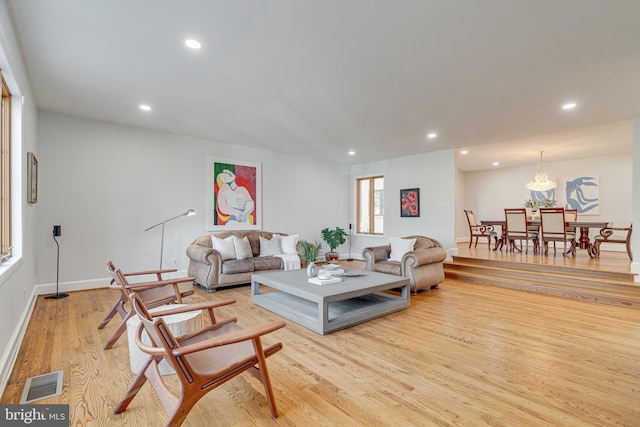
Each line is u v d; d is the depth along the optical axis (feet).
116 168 15.40
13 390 6.46
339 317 10.35
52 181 13.80
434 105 12.57
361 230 26.66
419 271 14.65
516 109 12.94
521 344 8.93
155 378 5.35
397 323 10.73
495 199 29.76
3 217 8.85
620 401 6.19
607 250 23.68
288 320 11.05
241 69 9.65
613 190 23.47
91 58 9.04
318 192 24.35
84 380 6.87
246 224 20.07
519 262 17.37
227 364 5.36
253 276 13.16
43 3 6.63
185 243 17.54
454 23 7.29
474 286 16.43
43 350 8.32
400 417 5.68
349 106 12.76
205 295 14.42
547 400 6.22
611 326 10.36
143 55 8.86
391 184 23.82
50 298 13.15
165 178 16.88
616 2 6.51
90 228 14.74
